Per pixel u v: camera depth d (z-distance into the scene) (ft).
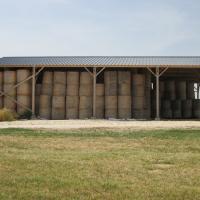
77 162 42.24
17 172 36.81
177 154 49.44
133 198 28.76
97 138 65.31
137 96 117.29
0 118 104.42
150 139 64.08
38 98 116.78
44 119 113.50
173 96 130.11
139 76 117.50
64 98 115.85
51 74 116.57
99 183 32.91
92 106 115.96
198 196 29.55
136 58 124.57
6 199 28.09
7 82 115.65
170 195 29.68
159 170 39.37
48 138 64.75
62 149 53.11
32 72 116.57
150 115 125.49
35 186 31.73
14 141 60.23
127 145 57.57
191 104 127.75
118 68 119.75
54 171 37.42
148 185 32.71
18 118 113.70
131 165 41.19
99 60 120.37
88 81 115.75
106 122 99.81
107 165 40.86
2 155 46.62
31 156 45.96
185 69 123.24
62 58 124.88
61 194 29.53
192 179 35.22
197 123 96.17
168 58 123.03
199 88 144.05
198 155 48.57
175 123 95.86
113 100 115.03
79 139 63.93
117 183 32.96
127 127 84.02
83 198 28.63
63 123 96.53
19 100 114.93
